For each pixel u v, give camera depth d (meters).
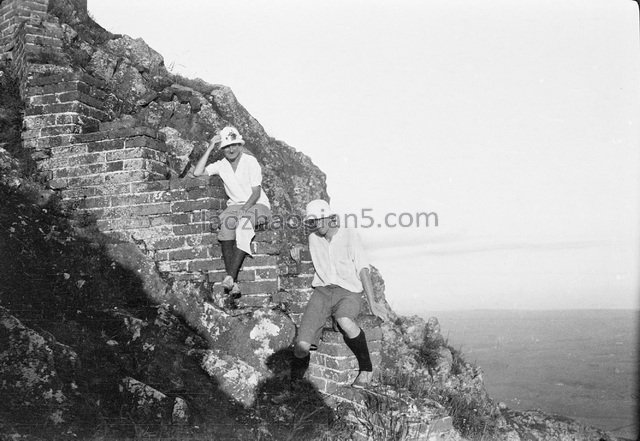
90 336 4.48
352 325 4.48
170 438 3.73
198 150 8.26
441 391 6.37
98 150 6.34
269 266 5.65
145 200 6.07
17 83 7.48
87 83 6.85
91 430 3.50
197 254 5.82
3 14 8.47
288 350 5.20
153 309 5.41
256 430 4.18
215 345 5.27
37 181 6.38
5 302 4.40
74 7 10.01
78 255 5.48
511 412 8.45
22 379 3.58
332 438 4.25
